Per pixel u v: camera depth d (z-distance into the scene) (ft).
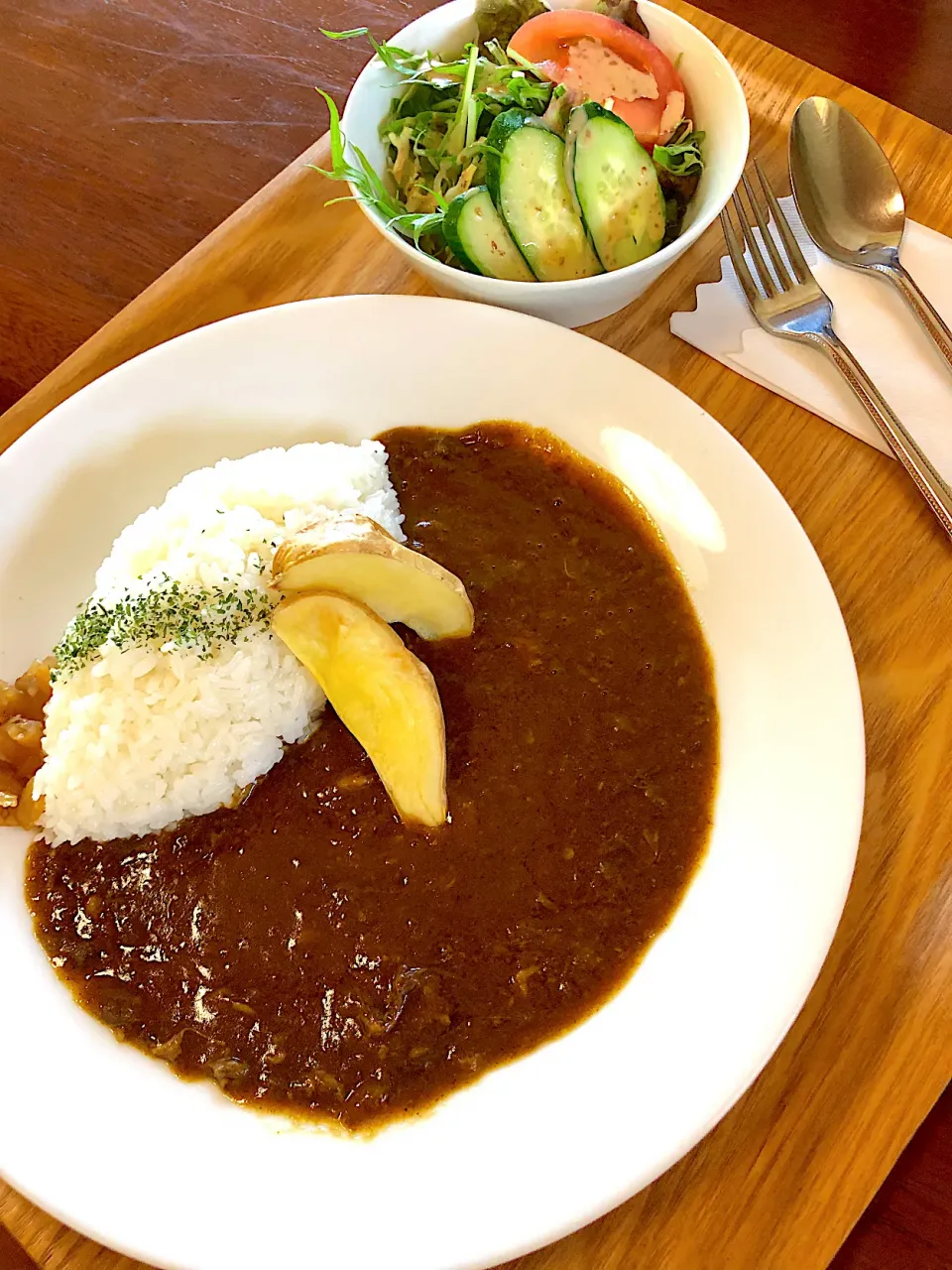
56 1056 0.83
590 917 0.88
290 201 1.19
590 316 1.06
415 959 0.87
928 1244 0.89
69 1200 0.75
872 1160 0.78
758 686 0.92
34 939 0.90
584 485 1.03
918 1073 0.81
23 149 1.30
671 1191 0.78
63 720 0.94
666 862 0.89
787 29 1.37
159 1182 0.77
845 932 0.86
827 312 1.05
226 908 0.90
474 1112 0.80
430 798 0.91
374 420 1.07
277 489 1.01
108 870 0.93
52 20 1.38
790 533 0.93
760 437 1.05
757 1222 0.77
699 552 0.97
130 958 0.89
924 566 0.98
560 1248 0.77
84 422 1.02
